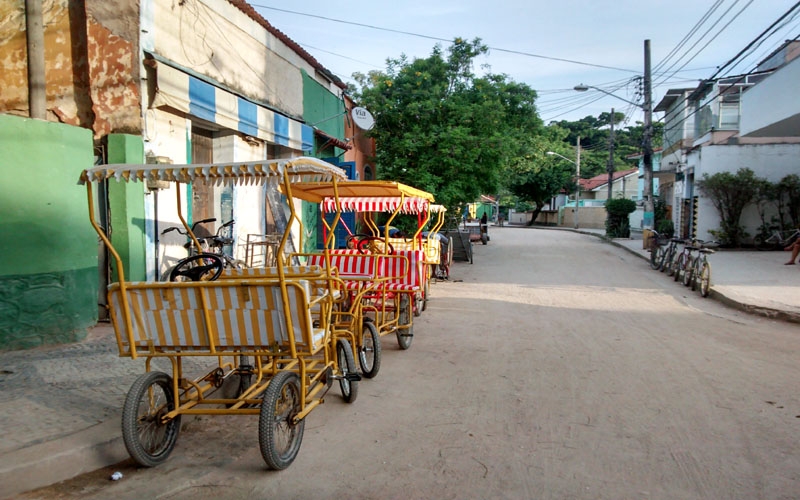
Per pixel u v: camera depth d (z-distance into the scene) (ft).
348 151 60.13
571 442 15.21
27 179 21.27
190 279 18.88
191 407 14.89
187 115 30.30
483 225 91.45
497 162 62.13
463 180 59.98
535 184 173.06
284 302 13.23
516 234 125.29
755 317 33.06
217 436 15.85
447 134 57.72
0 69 24.97
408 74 62.85
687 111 97.81
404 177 61.36
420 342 26.55
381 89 62.59
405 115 61.11
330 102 54.19
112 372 19.26
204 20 31.68
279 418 13.69
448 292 41.96
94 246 24.26
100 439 13.91
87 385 17.93
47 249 21.98
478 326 30.07
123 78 26.27
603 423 16.53
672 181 107.96
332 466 13.88
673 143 106.52
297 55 45.19
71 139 22.84
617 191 177.47
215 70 32.94
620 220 108.58
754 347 25.67
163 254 28.68
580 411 17.51
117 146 25.73
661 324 30.89
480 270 56.34
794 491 12.57
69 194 22.75
